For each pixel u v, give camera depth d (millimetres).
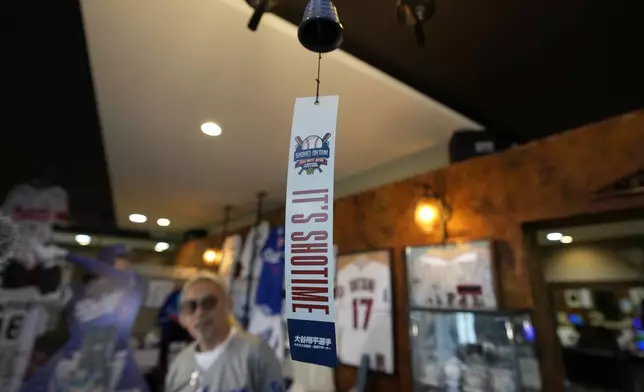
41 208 2400
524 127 2453
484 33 1651
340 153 2803
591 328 3402
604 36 1635
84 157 2816
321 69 1798
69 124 2418
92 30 1544
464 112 2299
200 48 1656
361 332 2611
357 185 3229
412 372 2168
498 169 2047
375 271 2621
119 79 1894
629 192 1507
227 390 1483
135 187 3684
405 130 2418
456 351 1984
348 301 2787
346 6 1508
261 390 1531
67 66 1901
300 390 2766
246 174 3332
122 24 1508
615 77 1917
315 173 846
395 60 1853
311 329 769
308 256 796
